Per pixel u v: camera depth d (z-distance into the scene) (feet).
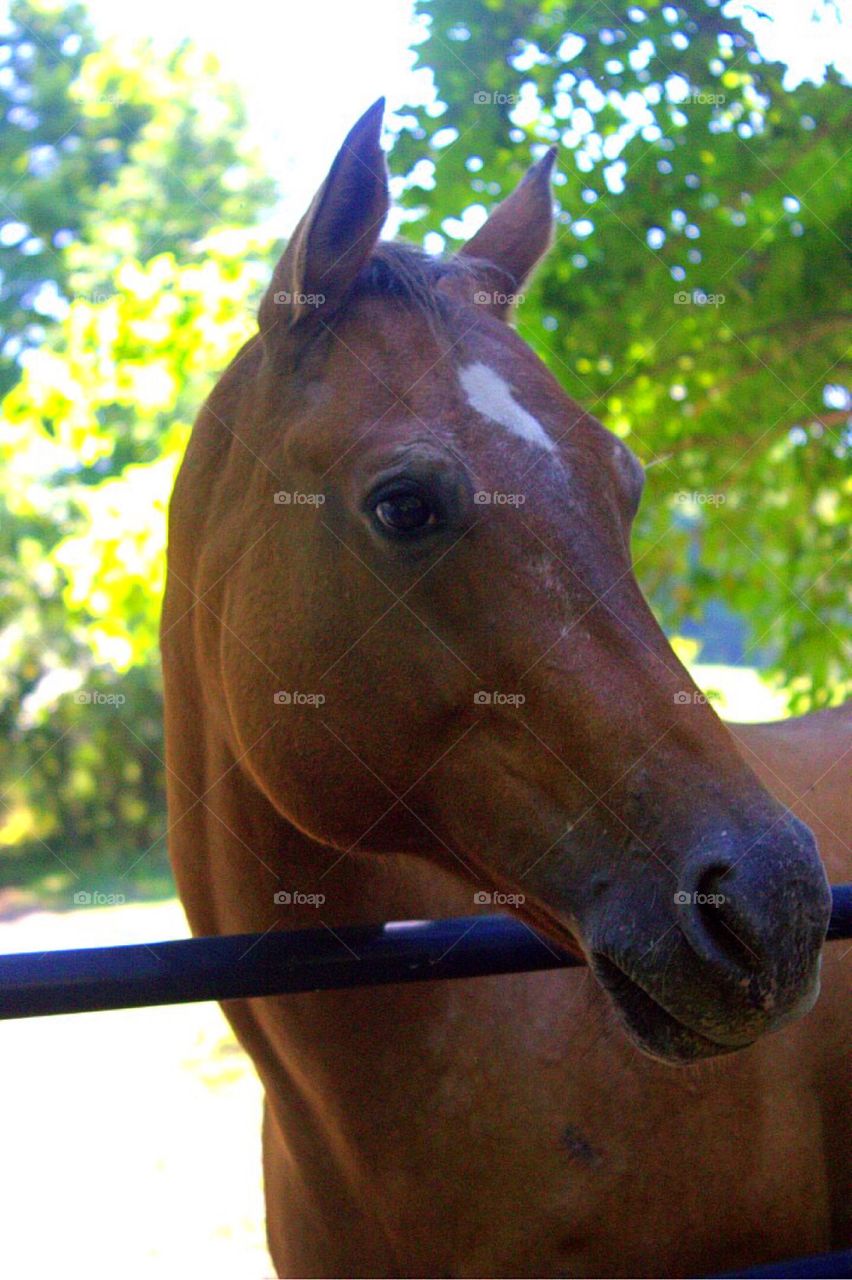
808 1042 6.00
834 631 16.81
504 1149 5.41
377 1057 5.44
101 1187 13.75
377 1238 5.75
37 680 40.93
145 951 4.62
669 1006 4.35
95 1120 16.25
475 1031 5.45
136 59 25.03
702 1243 5.54
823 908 4.29
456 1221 5.50
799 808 6.59
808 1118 5.93
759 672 19.01
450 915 5.87
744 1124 5.62
